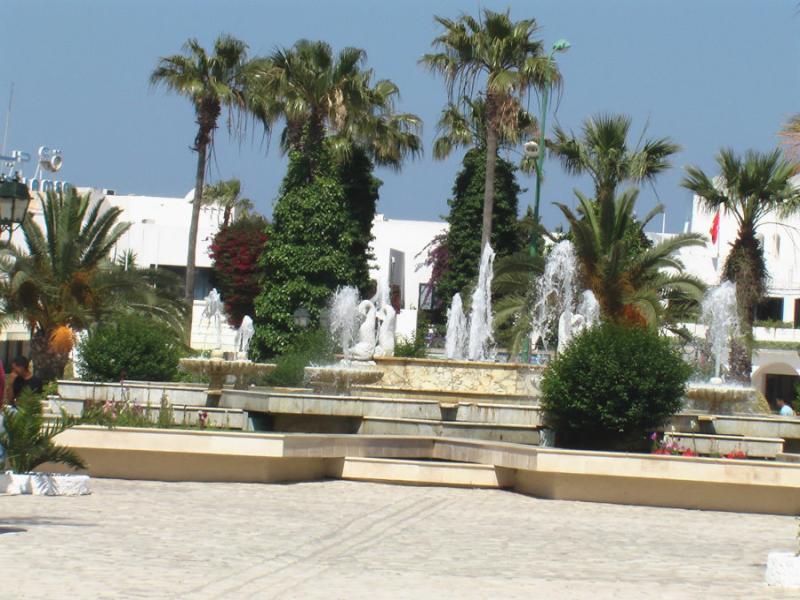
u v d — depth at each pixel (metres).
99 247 36.62
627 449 20.41
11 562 10.47
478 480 19.38
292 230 44.12
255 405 22.27
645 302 34.44
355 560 11.91
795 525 16.81
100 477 18.86
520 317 36.47
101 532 12.74
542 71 40.94
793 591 10.71
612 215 35.50
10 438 16.09
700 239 35.66
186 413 21.80
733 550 13.83
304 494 17.66
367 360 26.56
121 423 20.36
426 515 15.95
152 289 37.41
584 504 18.02
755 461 18.12
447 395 26.08
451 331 34.12
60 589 9.38
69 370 36.78
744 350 38.34
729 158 39.97
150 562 10.97
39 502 15.22
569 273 35.91
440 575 11.17
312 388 27.23
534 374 26.23
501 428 21.55
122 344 28.86
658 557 13.00
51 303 35.94
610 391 20.09
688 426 22.83
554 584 10.86
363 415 22.11
